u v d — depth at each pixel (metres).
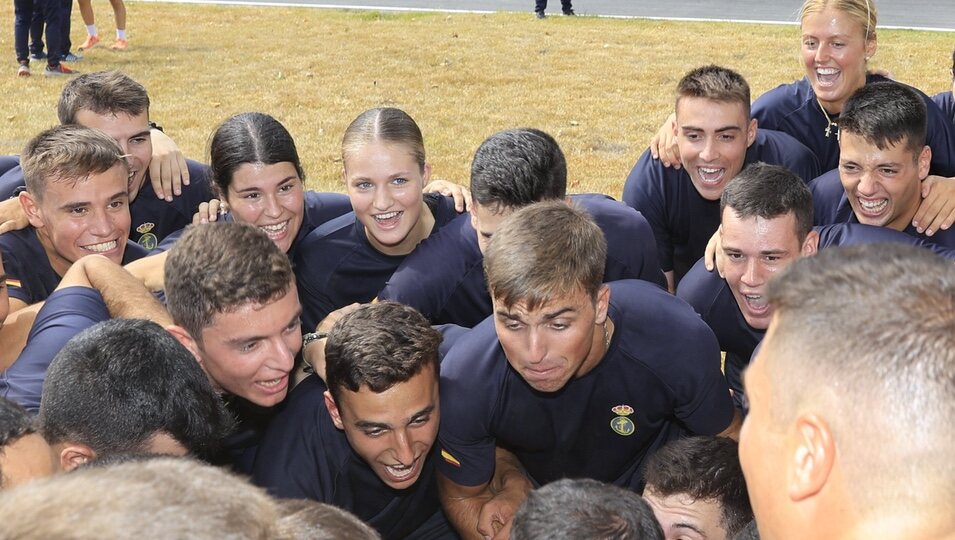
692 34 16.66
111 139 4.17
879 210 4.18
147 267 3.99
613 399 3.47
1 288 3.56
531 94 12.52
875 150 4.02
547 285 2.87
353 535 1.58
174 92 12.45
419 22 17.94
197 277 3.06
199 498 1.05
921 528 1.40
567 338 3.02
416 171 4.18
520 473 3.82
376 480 3.60
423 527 3.97
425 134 10.60
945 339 1.42
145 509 1.00
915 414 1.40
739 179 3.76
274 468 3.47
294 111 11.60
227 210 4.65
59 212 4.01
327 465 3.51
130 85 4.79
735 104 4.52
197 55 14.78
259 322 3.10
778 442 1.56
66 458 2.53
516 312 2.95
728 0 20.20
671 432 3.83
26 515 0.97
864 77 5.12
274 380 3.24
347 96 12.40
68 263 4.34
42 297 4.29
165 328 3.03
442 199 4.62
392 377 3.03
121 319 2.78
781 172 3.73
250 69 13.89
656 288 3.63
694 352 3.39
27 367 3.21
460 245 4.15
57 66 13.06
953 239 4.17
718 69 4.65
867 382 1.43
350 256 4.45
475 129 10.84
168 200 5.09
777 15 18.64
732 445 2.95
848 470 1.45
